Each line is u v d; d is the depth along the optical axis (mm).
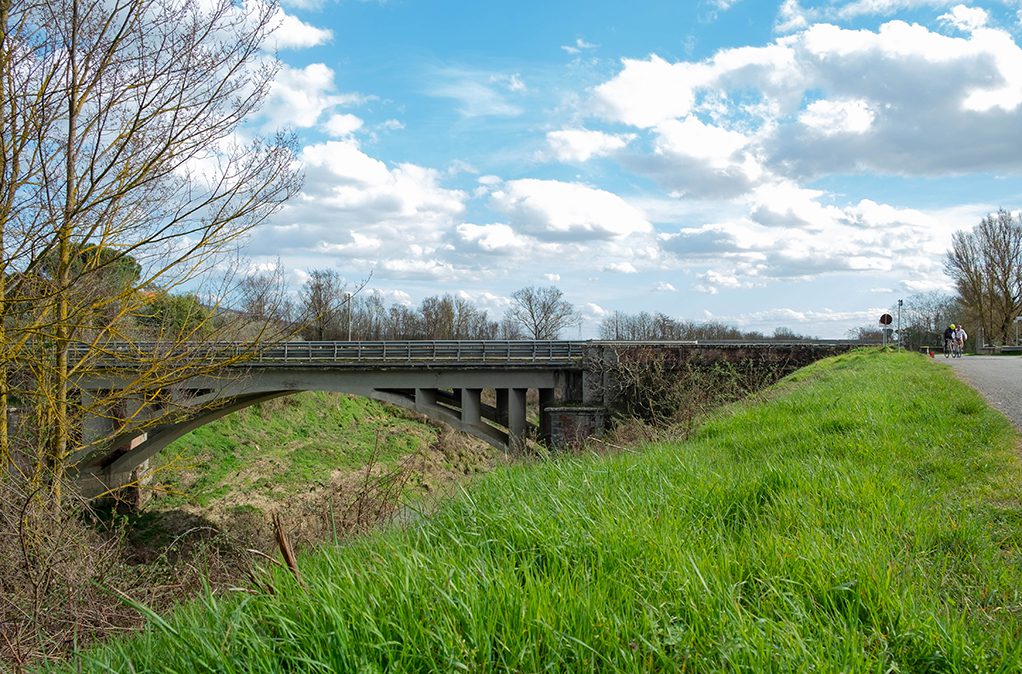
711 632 3094
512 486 6328
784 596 3420
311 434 43562
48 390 9680
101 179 9062
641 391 31594
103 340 10406
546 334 95812
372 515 7570
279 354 32719
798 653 2885
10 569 6621
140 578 7152
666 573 3676
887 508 5121
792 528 4766
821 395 12961
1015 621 3369
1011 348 46594
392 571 3598
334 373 33312
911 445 7969
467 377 33938
